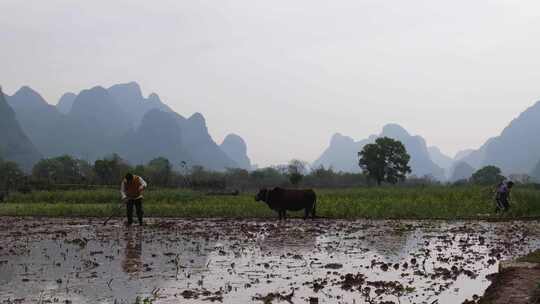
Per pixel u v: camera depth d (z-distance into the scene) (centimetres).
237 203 2744
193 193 3619
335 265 952
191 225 1755
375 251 1131
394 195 3138
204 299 700
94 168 7125
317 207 2347
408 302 687
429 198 2705
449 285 786
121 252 1120
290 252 1117
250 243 1265
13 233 1521
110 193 3531
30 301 689
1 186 5100
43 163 9094
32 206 2695
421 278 840
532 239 1338
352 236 1410
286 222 1864
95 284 792
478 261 1000
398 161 7594
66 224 1833
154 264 967
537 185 4641
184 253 1104
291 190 1984
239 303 682
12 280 823
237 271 898
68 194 3531
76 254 1093
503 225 1719
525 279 741
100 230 1598
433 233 1482
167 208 2386
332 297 713
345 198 2964
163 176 6431
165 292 741
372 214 2055
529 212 2158
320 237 1391
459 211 2191
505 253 1096
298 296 720
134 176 1738
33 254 1096
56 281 812
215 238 1371
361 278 824
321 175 9162
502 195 2133
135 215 2192
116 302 684
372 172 7656
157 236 1426
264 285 788
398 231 1534
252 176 8875
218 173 9019
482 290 754
